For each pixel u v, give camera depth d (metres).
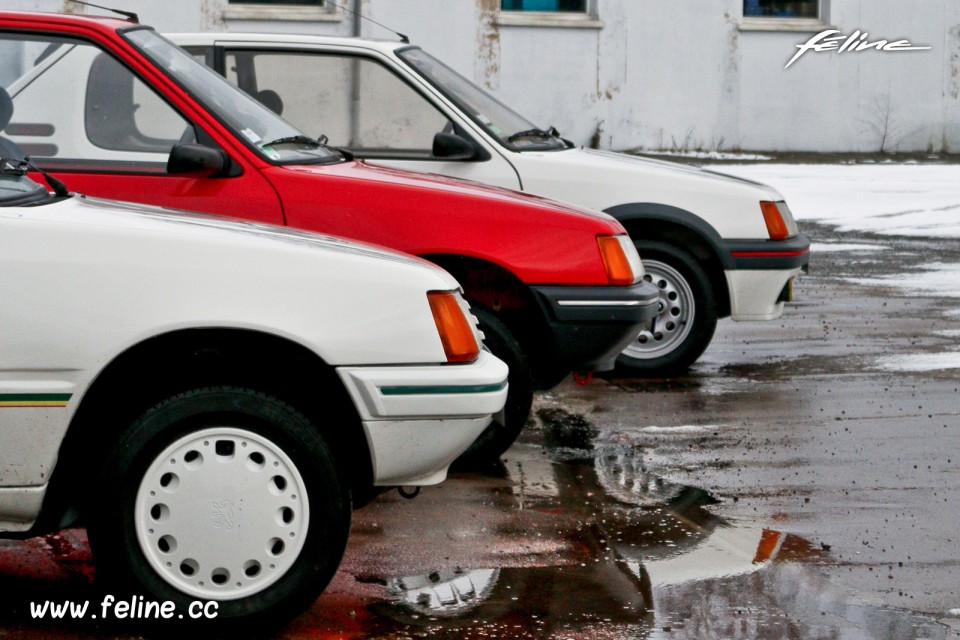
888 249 16.14
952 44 29.08
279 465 4.37
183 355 4.49
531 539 5.62
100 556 4.36
